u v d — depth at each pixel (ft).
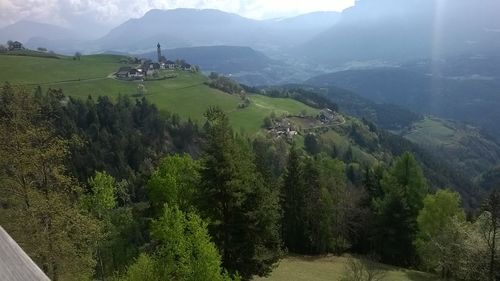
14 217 71.00
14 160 71.41
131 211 127.54
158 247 79.51
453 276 139.54
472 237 115.96
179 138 408.26
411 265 173.27
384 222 172.76
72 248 74.54
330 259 169.58
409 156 179.83
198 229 68.28
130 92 572.10
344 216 186.29
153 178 106.32
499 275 111.55
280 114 561.02
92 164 304.71
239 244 88.12
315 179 181.68
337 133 570.05
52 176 79.00
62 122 327.47
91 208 104.47
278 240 97.09
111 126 389.39
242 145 140.67
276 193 101.14
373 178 208.74
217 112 124.47
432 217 150.20
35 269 8.80
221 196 87.76
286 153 382.42
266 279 127.34
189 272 65.82
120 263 108.88
